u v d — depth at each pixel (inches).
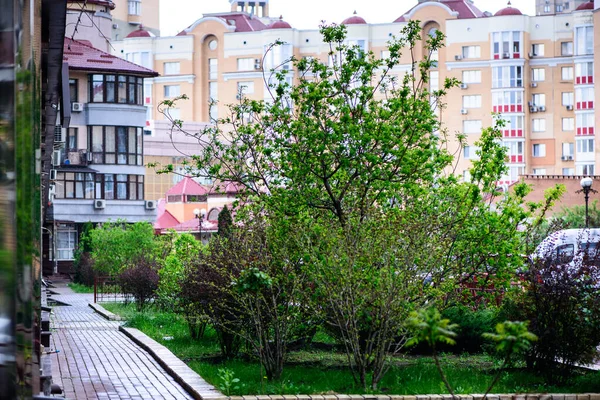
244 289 429.1
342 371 487.5
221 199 2650.1
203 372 480.1
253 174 574.2
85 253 1886.1
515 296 483.8
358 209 505.0
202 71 3966.5
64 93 767.1
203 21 3964.1
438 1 3572.8
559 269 447.8
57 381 465.7
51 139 839.7
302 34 3806.6
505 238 543.2
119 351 618.5
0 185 136.1
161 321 829.8
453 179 562.6
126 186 2226.9
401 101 554.9
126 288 1077.1
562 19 3501.5
